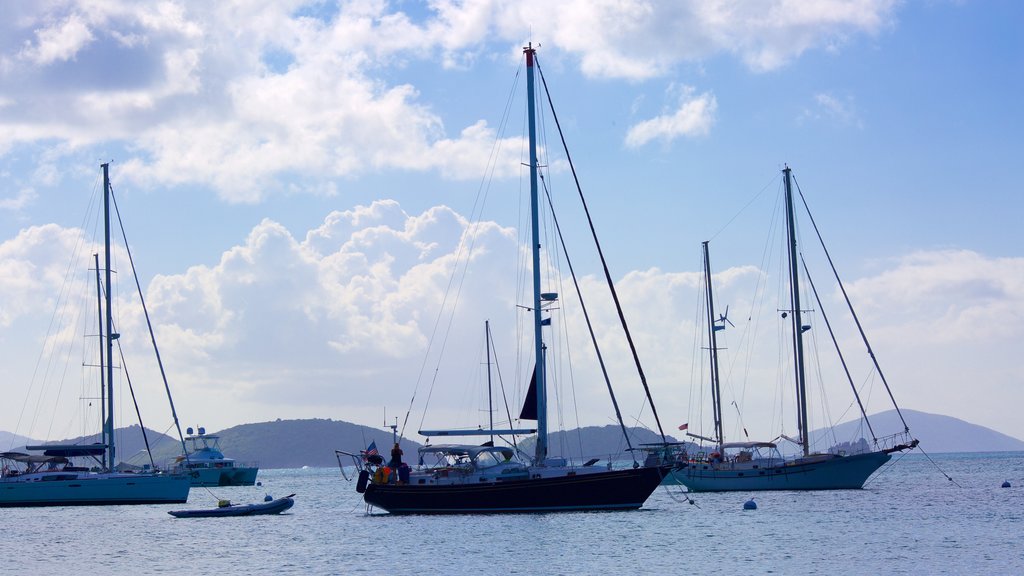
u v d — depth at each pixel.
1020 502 72.81
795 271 82.44
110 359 87.38
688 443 90.94
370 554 46.78
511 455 61.44
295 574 42.03
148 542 55.25
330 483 193.38
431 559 44.50
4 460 85.38
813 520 58.78
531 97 63.22
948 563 41.62
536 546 47.59
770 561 42.75
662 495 82.75
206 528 62.97
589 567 41.69
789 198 82.94
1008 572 39.22
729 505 69.56
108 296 87.69
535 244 61.50
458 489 60.78
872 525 56.09
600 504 60.09
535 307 60.72
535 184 62.12
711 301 92.94
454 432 61.16
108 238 87.94
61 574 44.09
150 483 84.00
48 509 80.50
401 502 62.16
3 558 49.34
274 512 75.06
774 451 84.94
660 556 44.38
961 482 112.81
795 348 82.31
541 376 60.53
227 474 134.88
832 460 80.88
